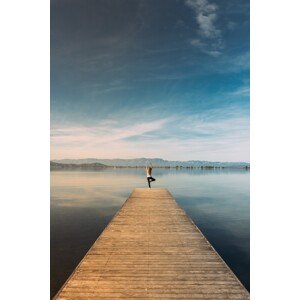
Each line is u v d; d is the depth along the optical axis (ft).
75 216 59.11
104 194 88.22
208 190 88.43
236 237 41.65
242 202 69.05
